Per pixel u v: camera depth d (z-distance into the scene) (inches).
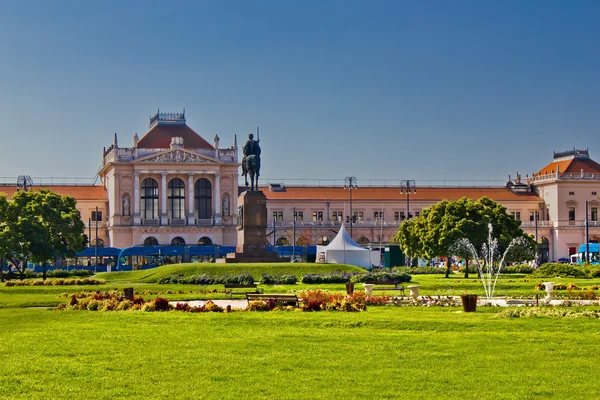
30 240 4579.2
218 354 1400.1
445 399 1110.4
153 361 1343.5
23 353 1421.0
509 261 4845.0
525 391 1147.9
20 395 1133.1
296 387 1171.3
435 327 1679.4
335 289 3102.9
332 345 1477.6
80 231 5182.1
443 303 2256.4
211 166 7519.7
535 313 1846.7
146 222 7372.1
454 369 1277.1
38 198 4931.1
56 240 4852.4
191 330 1683.1
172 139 7549.2
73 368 1294.3
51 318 1935.3
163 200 7445.9
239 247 4052.7
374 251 5428.2
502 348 1437.0
